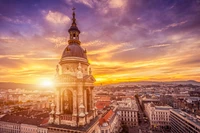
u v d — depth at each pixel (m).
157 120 136.75
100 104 151.75
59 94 29.31
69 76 28.00
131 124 143.62
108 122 91.81
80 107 26.77
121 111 148.12
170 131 125.75
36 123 102.06
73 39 32.44
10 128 110.00
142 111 198.50
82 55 30.92
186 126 91.31
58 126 27.14
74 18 33.97
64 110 29.62
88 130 26.03
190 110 134.38
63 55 30.78
